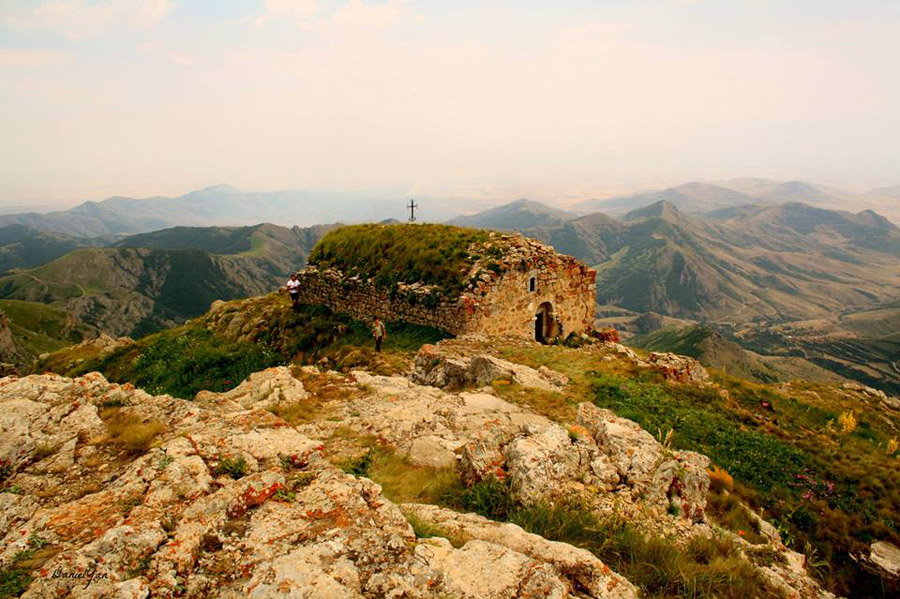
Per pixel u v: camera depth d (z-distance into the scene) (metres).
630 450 8.19
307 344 26.23
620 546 6.02
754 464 12.81
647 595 5.19
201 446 6.20
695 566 5.86
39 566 4.05
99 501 5.01
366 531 4.75
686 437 13.55
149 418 7.74
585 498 6.94
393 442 9.31
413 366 18.48
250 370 24.58
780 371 151.62
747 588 5.68
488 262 23.86
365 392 12.66
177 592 3.91
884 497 12.09
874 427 20.75
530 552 5.02
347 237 31.97
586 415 10.09
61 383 8.40
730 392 19.52
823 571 9.99
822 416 20.20
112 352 30.73
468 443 8.16
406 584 4.14
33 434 6.88
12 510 5.36
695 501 7.63
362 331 25.53
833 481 12.70
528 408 12.73
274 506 5.11
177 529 4.60
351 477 5.73
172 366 25.73
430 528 5.39
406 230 29.27
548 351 20.48
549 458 7.40
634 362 20.28
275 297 34.25
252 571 4.18
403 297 24.69
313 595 3.84
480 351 19.55
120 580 3.94
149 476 5.42
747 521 8.84
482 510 6.77
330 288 29.34
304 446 6.52
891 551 10.43
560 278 27.11
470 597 4.12
